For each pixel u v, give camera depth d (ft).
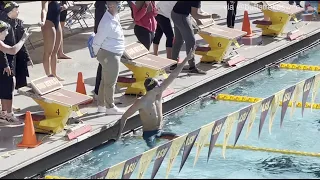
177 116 48.78
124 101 48.37
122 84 49.34
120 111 45.68
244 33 58.44
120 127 41.98
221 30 58.49
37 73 55.57
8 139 41.52
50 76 44.55
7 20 43.86
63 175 38.99
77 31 70.38
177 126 46.78
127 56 48.83
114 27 43.88
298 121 46.68
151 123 41.98
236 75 57.36
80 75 49.34
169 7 54.19
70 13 73.97
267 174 38.34
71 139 41.29
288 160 40.40
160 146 32.99
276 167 39.42
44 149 40.01
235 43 57.67
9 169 37.40
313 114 47.98
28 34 43.32
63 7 58.95
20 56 44.57
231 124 36.52
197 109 50.14
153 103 41.68
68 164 40.40
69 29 70.08
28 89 43.39
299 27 70.85
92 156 41.47
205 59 57.98
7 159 38.63
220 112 49.52
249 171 38.70
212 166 39.37
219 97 52.34
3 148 40.14
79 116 43.88
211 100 52.06
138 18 52.03
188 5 52.65
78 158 41.16
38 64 58.23
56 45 52.13
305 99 42.39
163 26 55.21
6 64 42.88
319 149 42.06
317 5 82.58
